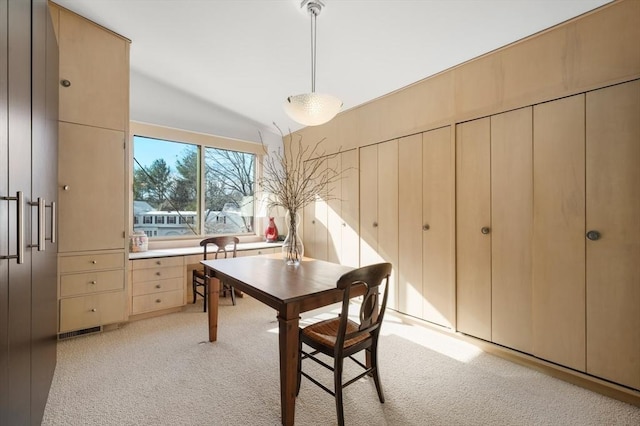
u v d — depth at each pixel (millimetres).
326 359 2287
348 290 1481
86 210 2578
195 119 3910
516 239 2189
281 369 1560
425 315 2799
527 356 2131
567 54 1934
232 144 4254
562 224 1968
